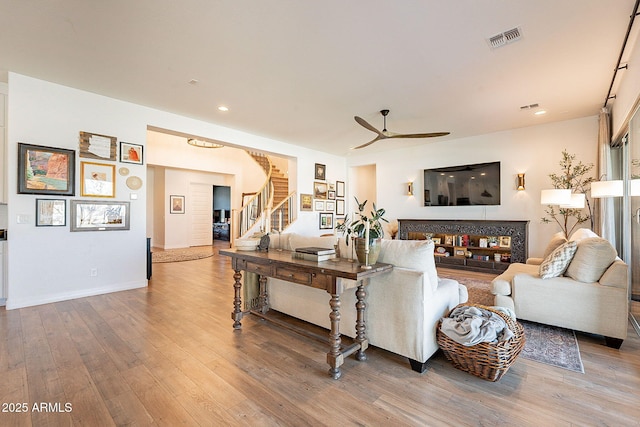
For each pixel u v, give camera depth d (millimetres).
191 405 1692
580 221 4816
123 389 1836
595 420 1562
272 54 2900
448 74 3289
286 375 2016
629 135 3404
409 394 1802
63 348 2367
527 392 1816
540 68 3148
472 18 2346
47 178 3541
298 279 2273
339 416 1605
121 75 3365
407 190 6895
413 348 2064
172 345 2449
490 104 4191
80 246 3791
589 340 2568
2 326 2807
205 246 9922
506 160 5531
